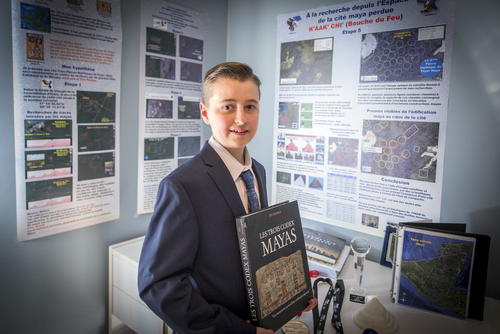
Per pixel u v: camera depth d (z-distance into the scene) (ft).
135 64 4.95
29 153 3.99
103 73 4.56
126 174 5.03
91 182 4.60
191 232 2.65
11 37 3.76
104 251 4.91
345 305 3.65
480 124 3.87
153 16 5.09
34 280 4.23
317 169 5.32
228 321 2.62
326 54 5.04
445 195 4.18
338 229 5.21
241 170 3.12
